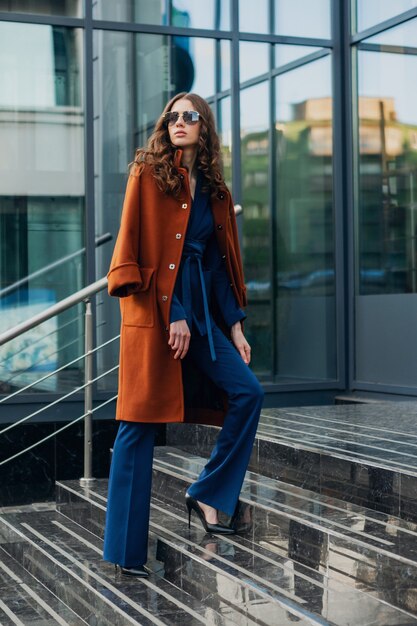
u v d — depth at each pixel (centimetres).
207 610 303
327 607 277
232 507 352
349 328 720
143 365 327
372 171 701
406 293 666
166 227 331
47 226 669
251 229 711
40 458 636
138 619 294
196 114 332
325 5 726
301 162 723
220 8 704
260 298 712
